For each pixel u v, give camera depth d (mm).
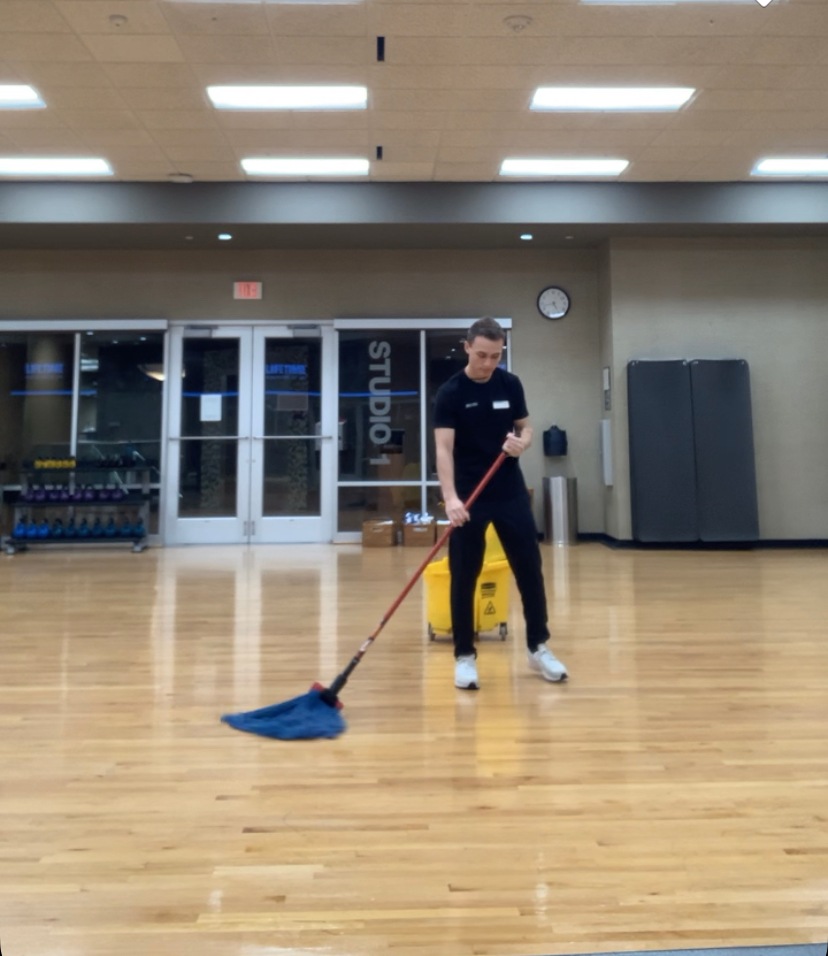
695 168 7023
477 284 8484
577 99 5609
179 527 8367
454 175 7141
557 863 1593
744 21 4625
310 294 8469
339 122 5949
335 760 2176
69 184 7262
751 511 7762
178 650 3531
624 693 2826
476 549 2941
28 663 3293
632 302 7984
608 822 1782
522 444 2879
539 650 3047
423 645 3623
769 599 4863
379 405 8500
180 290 8414
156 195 7270
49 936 1343
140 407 8406
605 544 8211
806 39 4832
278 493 8484
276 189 7285
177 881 1528
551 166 6938
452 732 2404
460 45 4852
